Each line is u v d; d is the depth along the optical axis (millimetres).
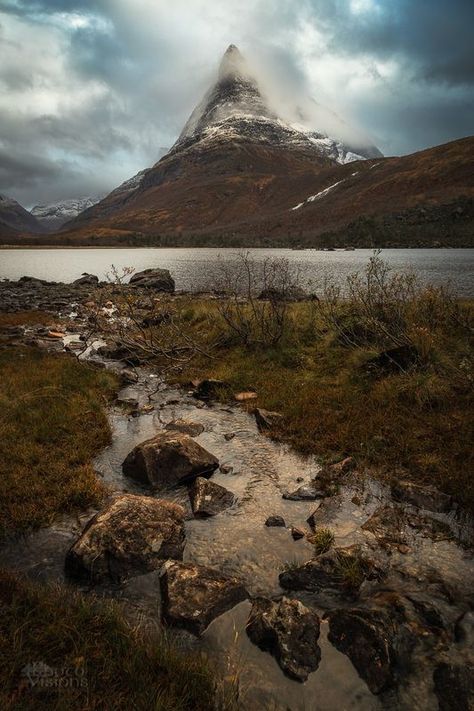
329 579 5113
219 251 198625
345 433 8734
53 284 43469
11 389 10977
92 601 4762
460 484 6809
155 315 19641
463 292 35375
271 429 9406
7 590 4711
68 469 7516
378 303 14492
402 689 3871
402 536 5930
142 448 7707
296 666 4035
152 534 5652
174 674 3850
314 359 13336
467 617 4586
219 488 6934
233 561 5539
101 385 12203
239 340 15594
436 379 10109
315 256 123375
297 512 6590
